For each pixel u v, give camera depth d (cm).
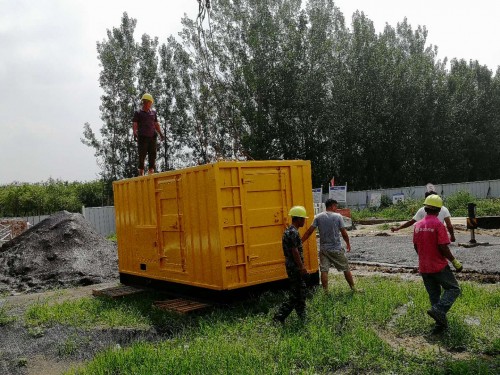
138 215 1156
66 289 1424
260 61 4331
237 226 909
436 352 620
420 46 5753
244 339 714
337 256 966
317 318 774
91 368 646
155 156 1324
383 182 5019
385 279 1145
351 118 4628
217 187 888
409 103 4872
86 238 1791
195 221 948
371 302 871
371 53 4716
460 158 5462
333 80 4650
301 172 1023
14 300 1277
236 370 582
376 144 4825
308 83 4412
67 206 4209
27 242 1770
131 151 4328
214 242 896
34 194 4094
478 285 1022
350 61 4744
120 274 1258
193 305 925
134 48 4397
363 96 4725
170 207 1030
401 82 4856
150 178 1095
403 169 5056
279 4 4481
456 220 2578
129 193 1194
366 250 1734
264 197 958
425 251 721
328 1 4638
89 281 1494
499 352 613
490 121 5616
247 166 933
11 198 4050
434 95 5178
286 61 4316
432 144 5194
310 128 4628
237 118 4262
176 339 753
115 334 838
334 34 4831
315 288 1012
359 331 680
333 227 969
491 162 5844
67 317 964
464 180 5506
